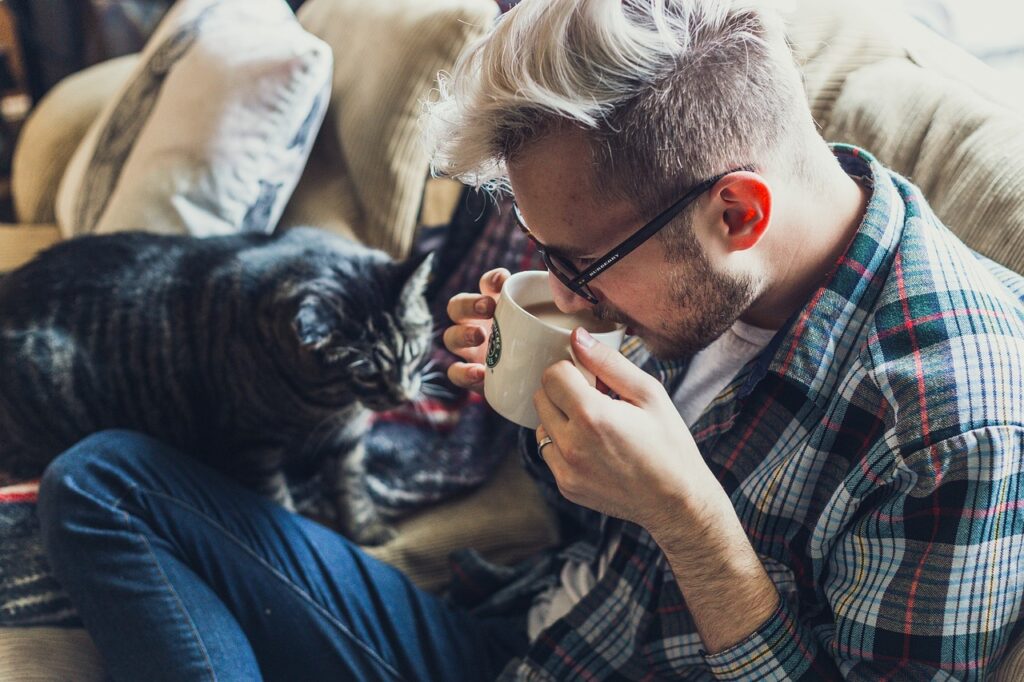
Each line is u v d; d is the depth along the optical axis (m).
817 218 0.81
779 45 0.74
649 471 0.75
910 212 0.84
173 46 1.65
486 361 0.87
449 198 1.66
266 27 1.58
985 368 0.73
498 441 1.41
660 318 0.81
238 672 0.97
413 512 1.34
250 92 1.43
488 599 1.19
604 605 1.01
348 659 1.01
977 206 0.97
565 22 0.68
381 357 1.28
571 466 0.77
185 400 1.33
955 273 0.79
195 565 1.02
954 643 0.73
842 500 0.78
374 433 1.42
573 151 0.71
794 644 0.79
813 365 0.82
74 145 1.98
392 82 1.47
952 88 1.07
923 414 0.72
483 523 1.33
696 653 0.91
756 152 0.73
